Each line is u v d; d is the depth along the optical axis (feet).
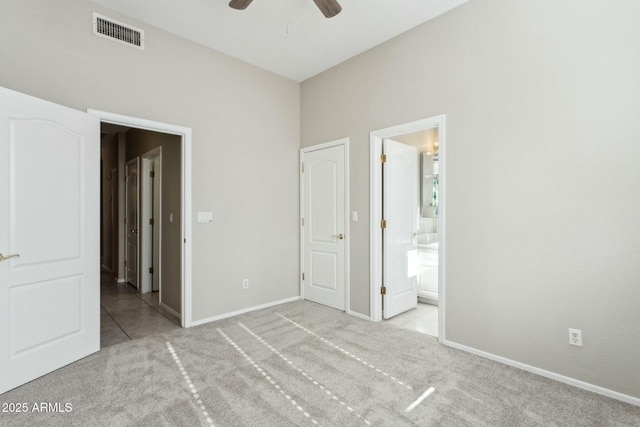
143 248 14.89
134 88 9.07
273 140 12.70
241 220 11.64
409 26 9.52
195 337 9.34
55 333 7.30
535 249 7.32
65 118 7.53
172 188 11.75
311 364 7.68
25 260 6.75
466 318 8.48
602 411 5.93
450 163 8.75
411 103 9.64
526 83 7.41
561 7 6.93
